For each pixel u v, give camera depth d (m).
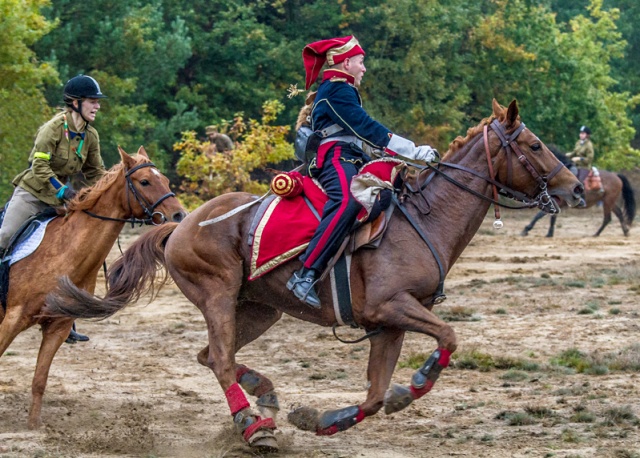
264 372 10.45
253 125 27.92
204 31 38.97
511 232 29.89
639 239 26.42
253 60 37.53
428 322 6.86
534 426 7.79
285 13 38.94
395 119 38.53
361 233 7.07
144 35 34.84
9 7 26.98
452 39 40.28
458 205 7.39
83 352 11.69
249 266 7.42
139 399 9.15
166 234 7.90
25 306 8.04
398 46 39.66
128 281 7.77
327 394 9.28
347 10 39.25
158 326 13.59
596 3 50.59
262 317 8.02
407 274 7.02
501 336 12.09
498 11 43.31
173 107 36.09
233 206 7.61
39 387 8.05
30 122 27.31
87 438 7.51
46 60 30.64
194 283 7.61
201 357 7.86
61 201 8.55
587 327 12.59
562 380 9.62
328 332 12.83
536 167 7.40
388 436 7.65
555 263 20.05
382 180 7.18
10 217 8.42
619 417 7.89
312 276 7.07
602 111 45.31
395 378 9.93
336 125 7.38
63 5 33.31
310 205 7.31
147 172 8.29
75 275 8.12
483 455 6.88
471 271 18.66
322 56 7.50
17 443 7.39
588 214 38.69
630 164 50.88
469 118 41.50
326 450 7.20
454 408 8.53
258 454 7.11
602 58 50.72
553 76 44.44
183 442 7.51
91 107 8.62
